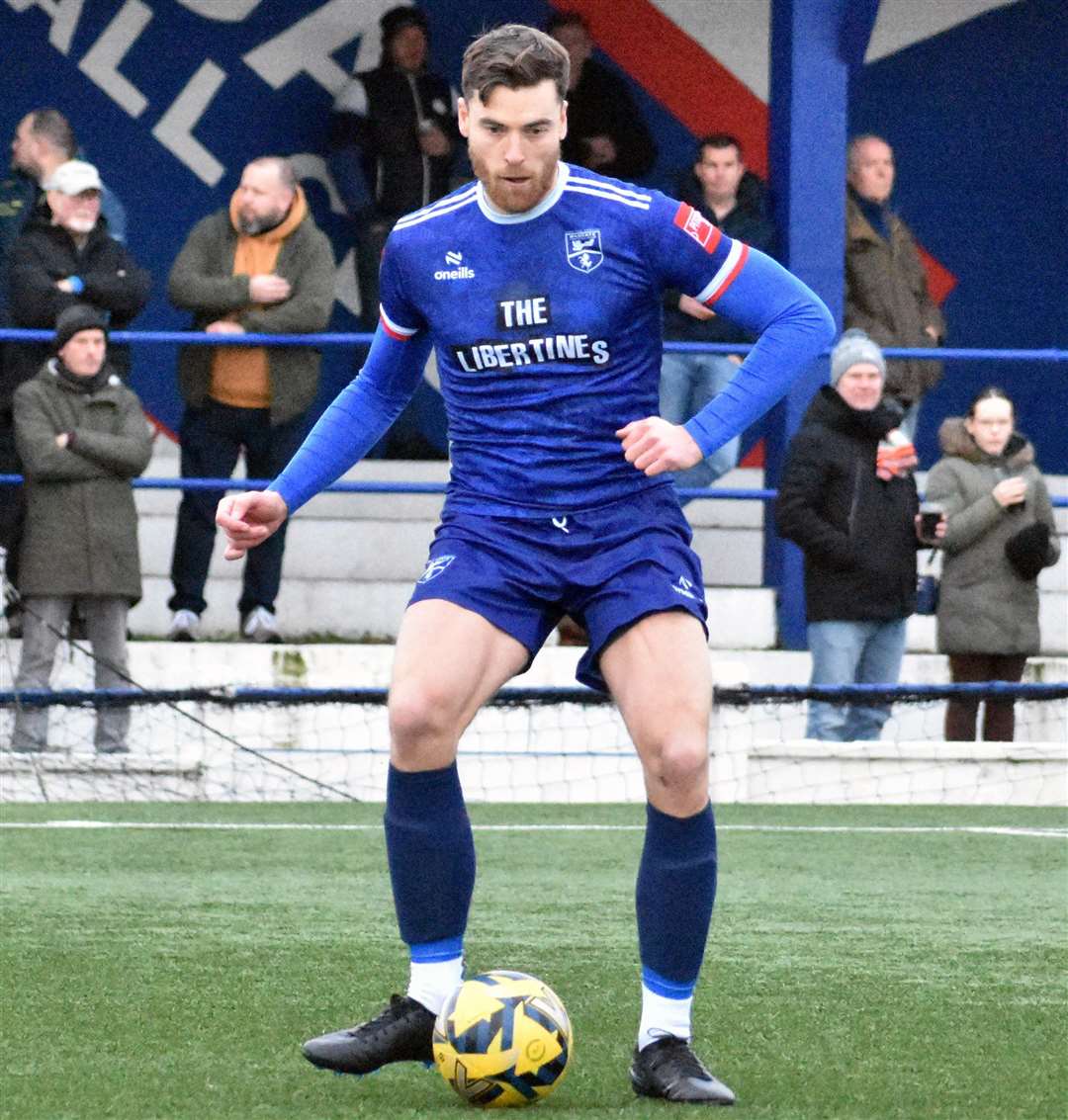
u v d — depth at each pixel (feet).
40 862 69.00
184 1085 35.70
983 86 131.85
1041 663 109.50
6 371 99.30
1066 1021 42.98
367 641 116.06
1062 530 124.26
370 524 120.67
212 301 101.14
